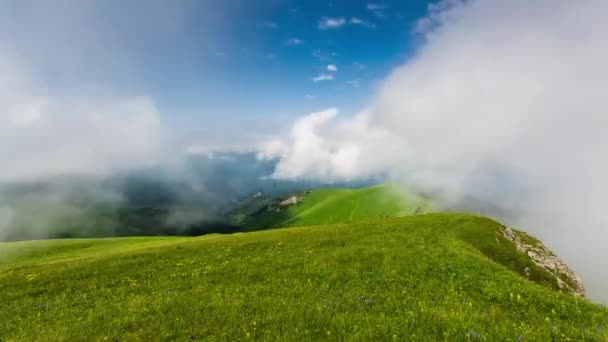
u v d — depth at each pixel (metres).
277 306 12.62
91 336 10.42
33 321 14.03
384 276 20.16
